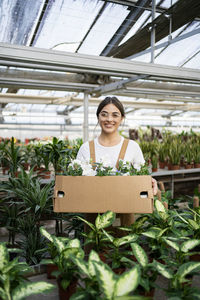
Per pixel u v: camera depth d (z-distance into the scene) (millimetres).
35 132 13039
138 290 992
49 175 3754
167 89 5504
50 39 4109
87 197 1269
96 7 3537
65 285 984
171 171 4613
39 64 2916
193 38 4355
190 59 5016
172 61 5012
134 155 1709
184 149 4992
